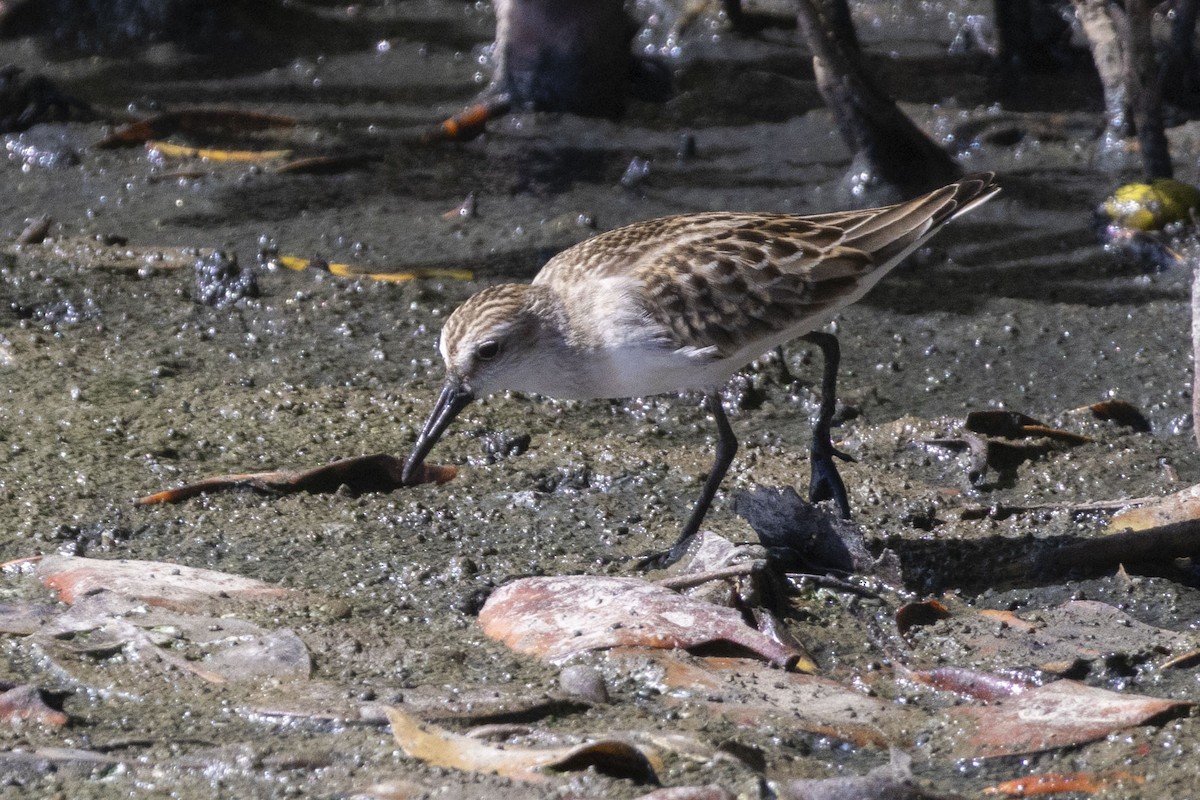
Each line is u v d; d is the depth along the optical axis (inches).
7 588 344.2
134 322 538.9
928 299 571.2
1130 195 619.8
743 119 783.1
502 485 420.8
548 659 313.9
